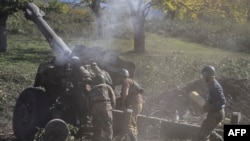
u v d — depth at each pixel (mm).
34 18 12039
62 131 8594
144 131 9609
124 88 9242
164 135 9570
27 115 9945
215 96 8320
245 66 16719
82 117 9133
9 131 10844
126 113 8992
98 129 8531
